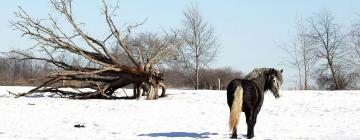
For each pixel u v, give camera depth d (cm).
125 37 3272
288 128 1716
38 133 1555
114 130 1675
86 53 3359
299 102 2867
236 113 1320
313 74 6394
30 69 6719
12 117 2091
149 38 4347
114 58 3275
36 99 3142
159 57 3288
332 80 6350
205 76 6456
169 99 3183
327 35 6344
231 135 1479
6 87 4750
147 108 2556
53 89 3328
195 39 5478
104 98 3322
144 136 1503
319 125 1805
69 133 1566
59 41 3219
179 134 1569
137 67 3195
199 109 2519
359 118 2042
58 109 2498
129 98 3328
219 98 3234
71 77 3331
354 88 6300
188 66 5625
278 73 1462
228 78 6538
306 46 6419
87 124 1850
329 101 2909
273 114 2262
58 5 3161
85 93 3269
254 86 1365
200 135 1543
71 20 3191
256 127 1753
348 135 1497
